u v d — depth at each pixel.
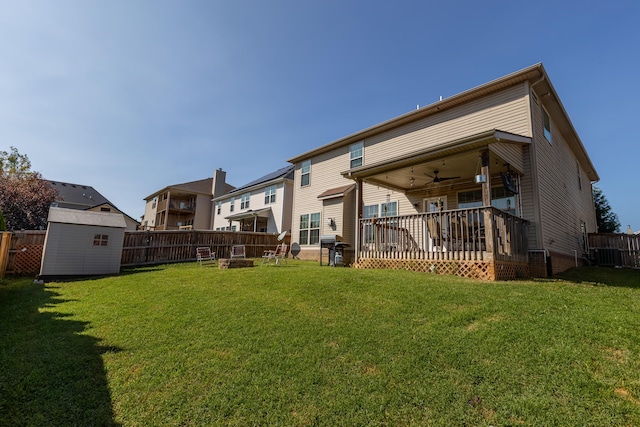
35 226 22.36
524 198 9.39
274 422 2.61
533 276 8.57
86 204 34.91
